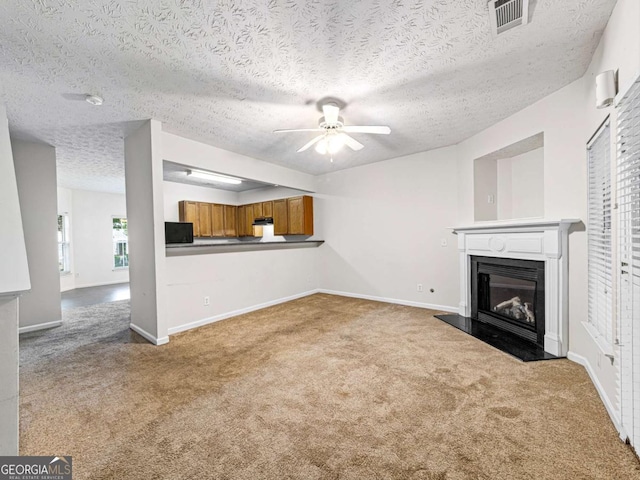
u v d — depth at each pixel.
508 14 1.63
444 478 1.29
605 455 1.41
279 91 2.45
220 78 2.24
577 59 2.10
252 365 2.49
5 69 2.05
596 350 2.05
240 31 1.73
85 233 7.38
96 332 3.52
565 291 2.53
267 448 1.50
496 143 3.24
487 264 3.44
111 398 1.99
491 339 2.97
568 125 2.46
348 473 1.33
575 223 2.43
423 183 4.34
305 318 3.93
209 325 3.67
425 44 1.88
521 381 2.13
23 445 1.54
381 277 4.88
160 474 1.34
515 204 3.50
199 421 1.73
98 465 1.40
